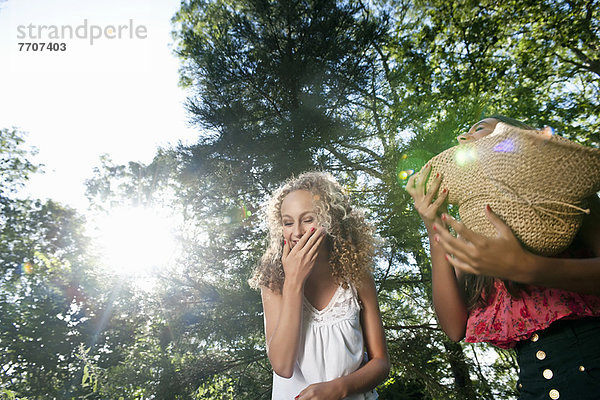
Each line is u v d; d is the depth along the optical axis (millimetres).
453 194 1109
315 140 6645
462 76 10938
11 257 7949
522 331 1181
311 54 7750
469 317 1359
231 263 7172
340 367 1668
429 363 6383
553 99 11469
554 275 978
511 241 973
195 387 6250
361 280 1832
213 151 7613
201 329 6254
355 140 7070
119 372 6121
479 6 11516
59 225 8297
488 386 6262
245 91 8141
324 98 7309
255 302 6090
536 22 11469
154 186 7754
